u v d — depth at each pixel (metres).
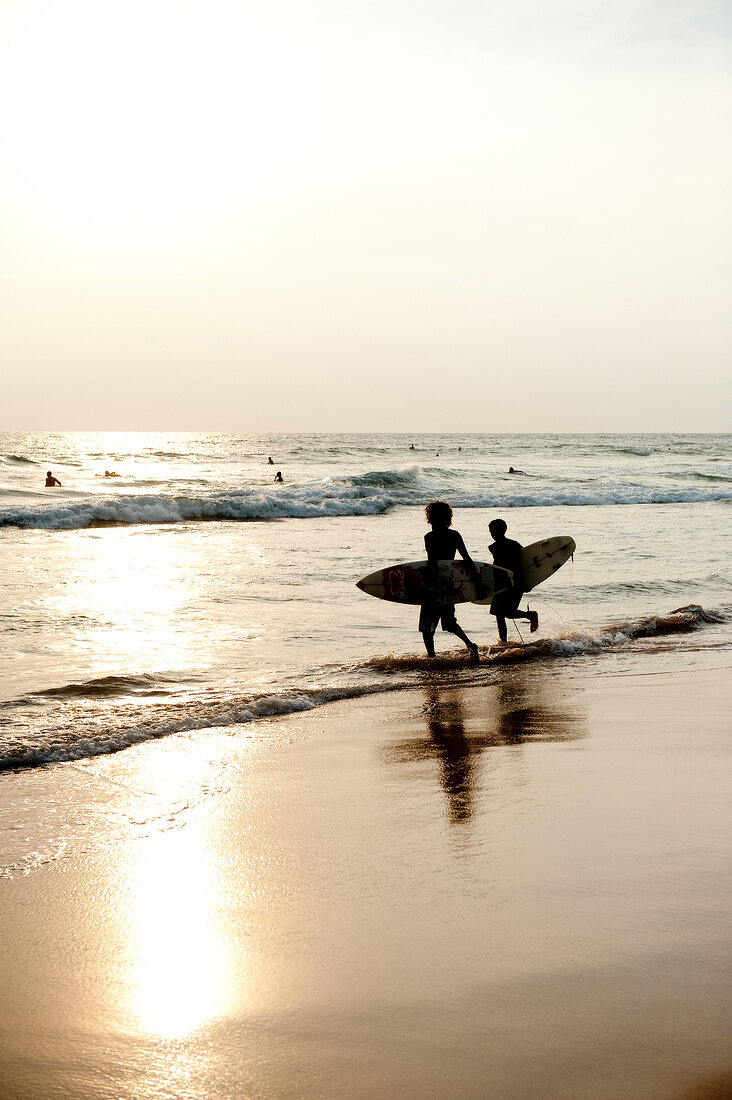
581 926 2.85
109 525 22.98
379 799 4.34
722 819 3.88
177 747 5.41
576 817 3.95
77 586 12.35
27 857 3.63
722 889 3.12
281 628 9.77
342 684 7.24
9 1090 2.10
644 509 28.41
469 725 5.91
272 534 20.27
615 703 6.45
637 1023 2.29
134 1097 2.08
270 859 3.56
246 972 2.64
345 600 11.56
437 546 8.33
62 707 6.34
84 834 3.90
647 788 4.38
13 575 13.34
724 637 9.28
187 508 24.92
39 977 2.65
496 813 4.05
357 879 3.33
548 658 8.35
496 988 2.49
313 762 5.05
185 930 2.94
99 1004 2.50
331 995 2.49
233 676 7.54
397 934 2.85
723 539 18.42
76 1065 2.21
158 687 7.08
